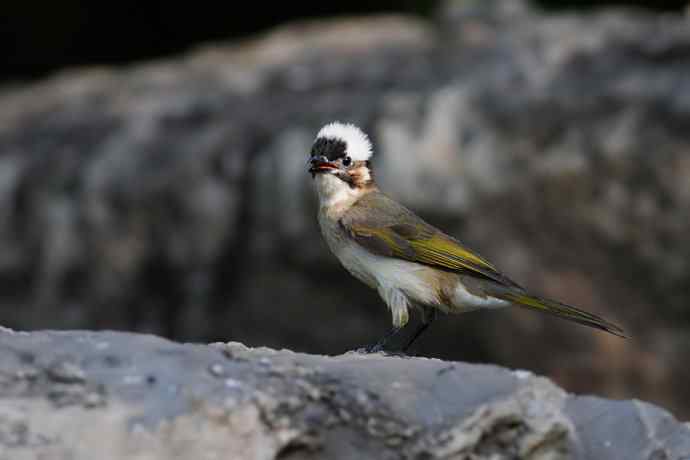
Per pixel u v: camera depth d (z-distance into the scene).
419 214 14.36
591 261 14.33
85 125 17.75
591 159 14.37
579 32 17.69
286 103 17.16
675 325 14.22
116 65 24.83
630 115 14.63
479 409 6.51
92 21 24.59
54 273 15.78
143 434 5.93
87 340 6.61
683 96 14.60
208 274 15.17
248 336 14.98
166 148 16.16
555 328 14.02
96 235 15.71
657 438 7.14
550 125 14.72
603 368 14.16
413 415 6.46
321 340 14.63
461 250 9.81
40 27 24.44
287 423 6.27
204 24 24.95
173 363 6.41
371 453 6.38
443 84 16.59
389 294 9.96
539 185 14.36
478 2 19.88
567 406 7.17
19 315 15.89
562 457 6.75
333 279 14.42
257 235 14.94
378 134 14.96
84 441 5.86
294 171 14.91
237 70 19.89
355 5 24.94
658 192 14.20
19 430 5.88
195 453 5.97
